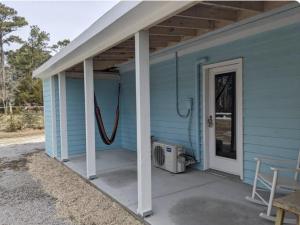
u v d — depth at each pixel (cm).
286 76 334
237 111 417
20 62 2320
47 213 326
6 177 504
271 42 348
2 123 1370
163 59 554
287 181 283
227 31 387
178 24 318
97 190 400
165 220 282
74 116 660
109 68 700
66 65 526
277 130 347
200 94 473
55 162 617
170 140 546
